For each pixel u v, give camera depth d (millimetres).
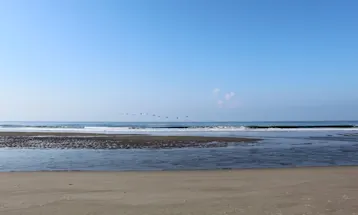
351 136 37438
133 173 11750
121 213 6188
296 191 8188
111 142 28984
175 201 7145
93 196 7703
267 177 10641
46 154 20078
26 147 24859
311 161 16531
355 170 12391
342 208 6418
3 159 17578
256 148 23609
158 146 25344
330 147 24219
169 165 15172
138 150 22453
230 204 6828
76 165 15219
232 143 27859
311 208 6438
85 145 26359
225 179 10258
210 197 7543
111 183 9570
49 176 10953
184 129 57062
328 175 11047
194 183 9531
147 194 7930
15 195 7820
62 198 7477
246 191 8250
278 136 37469
